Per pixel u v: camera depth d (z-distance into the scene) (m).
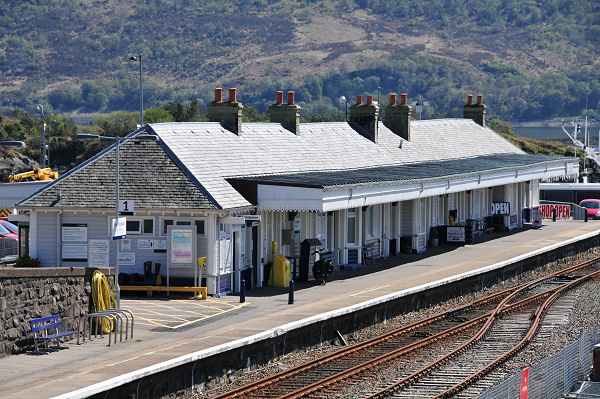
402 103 102.38
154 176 67.31
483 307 70.56
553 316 66.19
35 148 185.12
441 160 102.88
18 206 66.19
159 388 41.72
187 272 65.38
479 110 122.62
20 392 38.41
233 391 42.88
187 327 53.88
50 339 47.72
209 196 65.44
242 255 68.81
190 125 74.19
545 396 42.91
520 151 122.19
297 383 45.62
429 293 69.19
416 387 45.34
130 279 65.50
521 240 101.62
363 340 57.62
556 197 134.25
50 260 66.75
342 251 80.12
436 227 96.56
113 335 51.53
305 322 52.97
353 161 87.94
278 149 80.44
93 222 66.25
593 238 109.31
